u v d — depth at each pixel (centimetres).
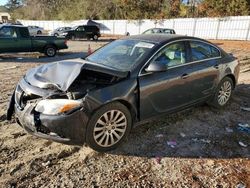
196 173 357
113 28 4156
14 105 415
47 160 377
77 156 388
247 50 1848
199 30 2952
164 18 3747
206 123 511
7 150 399
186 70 479
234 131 481
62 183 330
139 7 4150
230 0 3027
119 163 374
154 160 383
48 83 377
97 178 342
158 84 434
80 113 356
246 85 792
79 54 1631
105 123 385
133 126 429
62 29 3209
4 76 910
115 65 438
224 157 397
